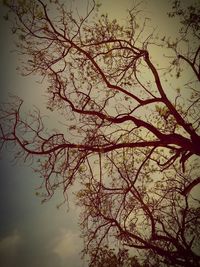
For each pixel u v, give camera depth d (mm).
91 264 7777
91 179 8203
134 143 8078
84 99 8336
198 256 7020
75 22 8227
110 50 8000
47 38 8312
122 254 7668
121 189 8211
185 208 7617
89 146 8320
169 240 7410
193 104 8109
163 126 8523
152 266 7535
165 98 7832
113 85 8180
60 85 8398
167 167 8266
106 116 8172
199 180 7445
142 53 7859
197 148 7559
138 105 7996
